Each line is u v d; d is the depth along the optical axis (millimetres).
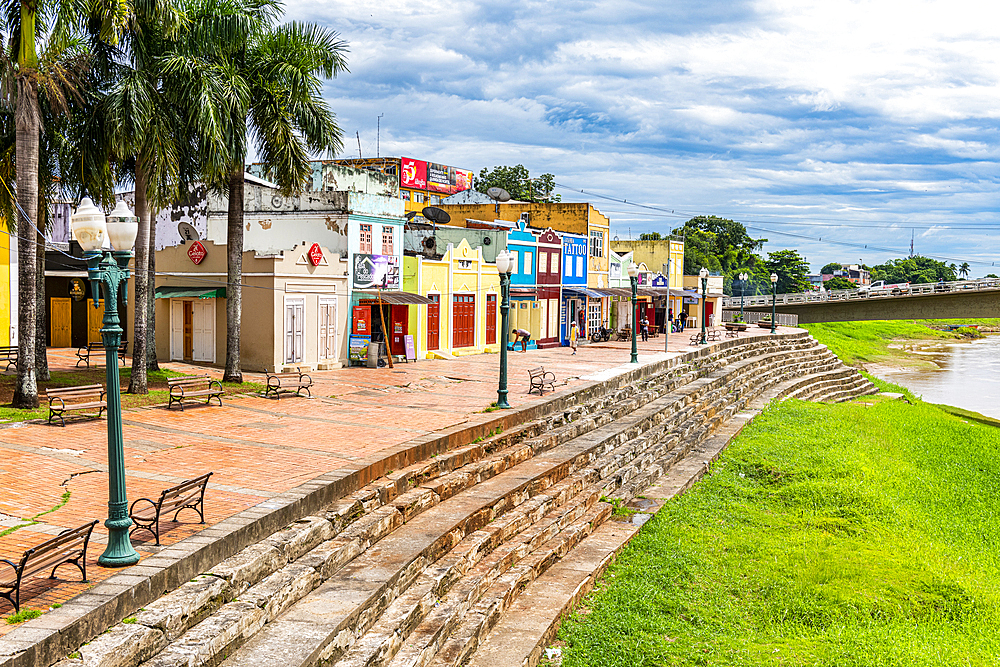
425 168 56656
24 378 18062
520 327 40906
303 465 13953
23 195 17906
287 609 9617
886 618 13180
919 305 60062
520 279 39688
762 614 13328
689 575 14727
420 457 15344
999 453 27703
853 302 62781
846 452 24422
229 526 10039
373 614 10109
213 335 27750
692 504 19375
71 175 21359
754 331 59375
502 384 20859
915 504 20562
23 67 17797
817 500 19812
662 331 57375
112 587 8109
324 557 10664
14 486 12164
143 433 16484
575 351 37938
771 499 20203
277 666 8195
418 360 32812
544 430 20672
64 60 19031
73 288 32500
